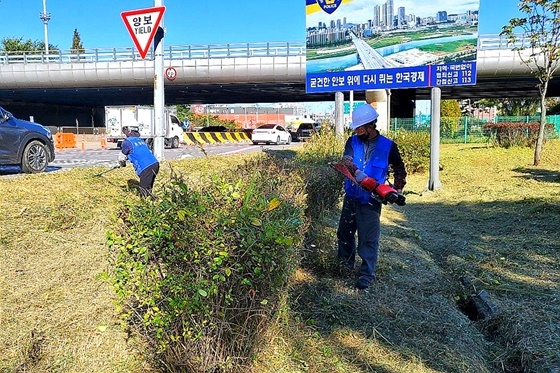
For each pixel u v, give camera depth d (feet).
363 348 11.39
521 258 18.29
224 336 8.89
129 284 8.52
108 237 8.42
